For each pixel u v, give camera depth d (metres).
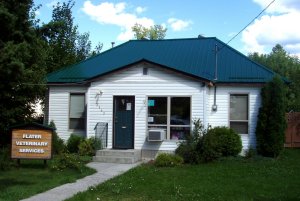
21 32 18.30
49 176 14.05
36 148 15.77
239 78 20.42
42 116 24.81
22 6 18.45
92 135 20.14
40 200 10.66
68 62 29.02
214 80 20.38
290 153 21.56
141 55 23.73
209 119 20.58
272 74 20.62
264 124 19.36
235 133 19.38
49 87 22.31
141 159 19.14
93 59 24.09
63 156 15.85
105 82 20.05
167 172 15.16
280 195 11.40
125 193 11.50
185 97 19.34
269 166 16.72
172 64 22.20
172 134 19.39
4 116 18.78
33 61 19.91
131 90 19.75
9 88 18.38
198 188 12.21
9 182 12.87
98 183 12.98
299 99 42.28
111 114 19.94
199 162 17.48
